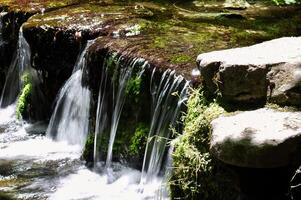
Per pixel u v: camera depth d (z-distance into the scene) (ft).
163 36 19.60
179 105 15.12
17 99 24.31
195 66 16.14
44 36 21.74
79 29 20.98
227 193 11.21
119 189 16.83
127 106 17.69
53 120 21.40
